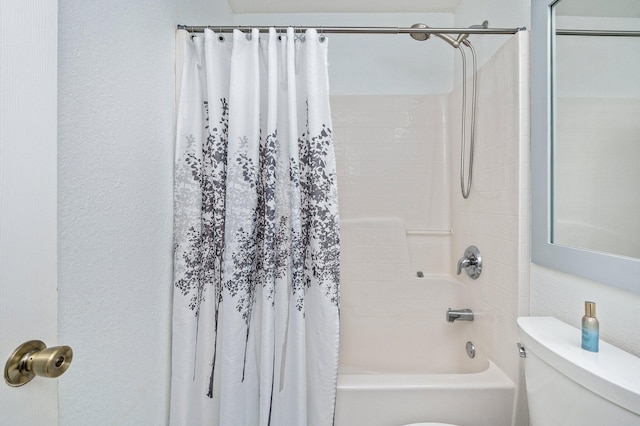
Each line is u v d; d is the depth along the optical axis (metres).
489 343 1.29
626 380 0.58
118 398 0.77
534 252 1.02
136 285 0.84
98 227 0.70
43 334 0.45
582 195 0.83
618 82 0.72
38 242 0.45
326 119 1.05
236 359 1.00
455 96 1.78
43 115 0.45
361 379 1.06
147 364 0.90
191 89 1.06
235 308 1.00
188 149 1.04
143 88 0.87
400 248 1.84
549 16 0.94
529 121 1.06
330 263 1.05
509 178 1.14
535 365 0.79
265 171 1.04
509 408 1.03
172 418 1.00
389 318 1.81
